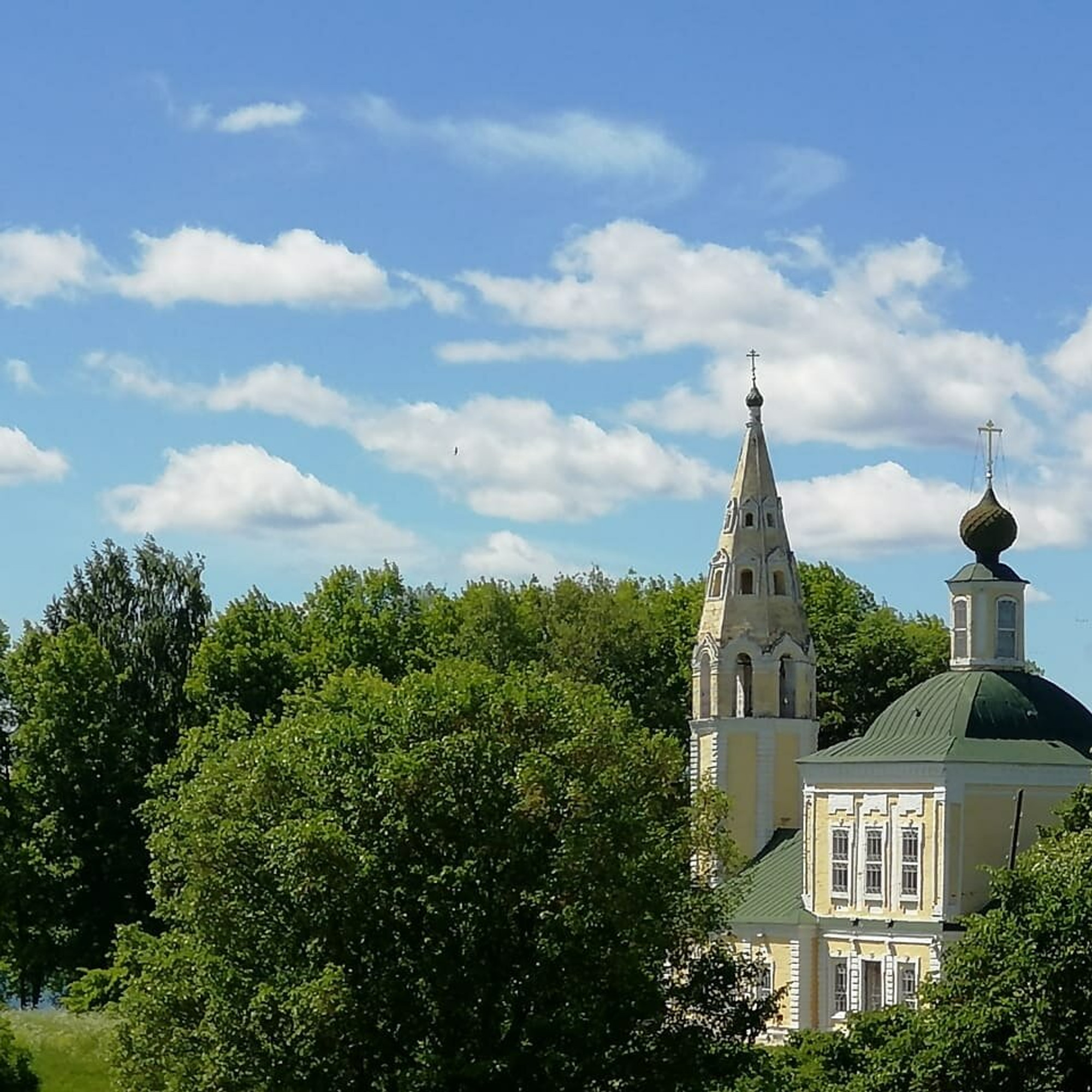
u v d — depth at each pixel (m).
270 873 90.94
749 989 98.25
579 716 93.88
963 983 92.06
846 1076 100.19
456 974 87.75
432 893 87.75
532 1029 87.00
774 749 160.50
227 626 185.38
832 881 144.50
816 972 144.75
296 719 99.38
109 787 171.25
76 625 175.88
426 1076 85.56
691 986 93.06
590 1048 88.12
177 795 135.00
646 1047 90.31
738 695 162.25
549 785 89.12
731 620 162.62
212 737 134.00
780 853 155.25
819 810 145.75
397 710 95.19
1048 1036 88.88
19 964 167.00
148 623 186.12
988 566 147.75
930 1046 90.25
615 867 87.75
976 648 146.62
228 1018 90.25
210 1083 90.00
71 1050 123.25
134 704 182.00
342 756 93.12
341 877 87.12
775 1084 96.44
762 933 147.25
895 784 141.00
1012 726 141.62
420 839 89.25
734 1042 92.62
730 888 105.38
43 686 172.75
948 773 138.00
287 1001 86.50
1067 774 139.75
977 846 138.50
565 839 87.94
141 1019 94.81
